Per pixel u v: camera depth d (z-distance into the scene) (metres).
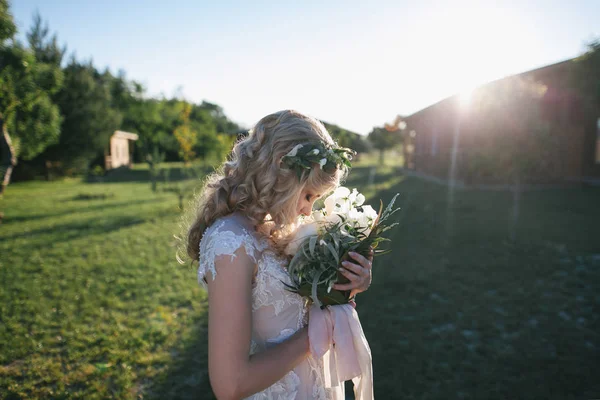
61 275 6.15
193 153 20.11
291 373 1.30
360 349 1.32
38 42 24.12
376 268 5.86
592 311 4.24
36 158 24.31
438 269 5.73
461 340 3.77
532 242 6.97
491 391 3.04
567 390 3.01
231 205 1.26
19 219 11.16
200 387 3.27
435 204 11.64
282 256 1.31
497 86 7.04
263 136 1.25
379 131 34.78
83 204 13.97
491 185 14.58
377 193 14.55
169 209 12.30
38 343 4.03
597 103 6.93
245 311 1.09
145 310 4.73
